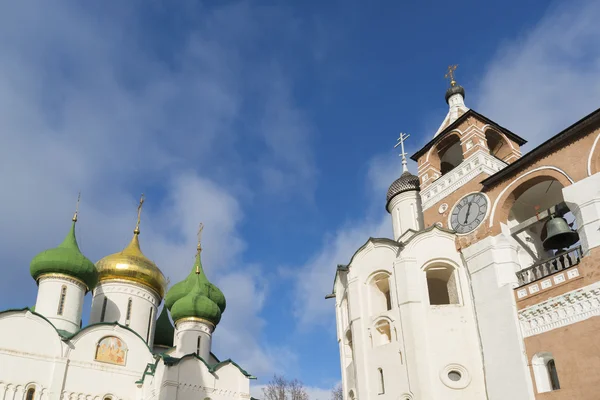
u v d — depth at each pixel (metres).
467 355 32.16
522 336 30.23
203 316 52.00
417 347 32.22
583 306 27.95
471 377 31.52
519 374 29.39
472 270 34.31
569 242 31.70
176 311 52.12
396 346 33.41
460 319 33.25
